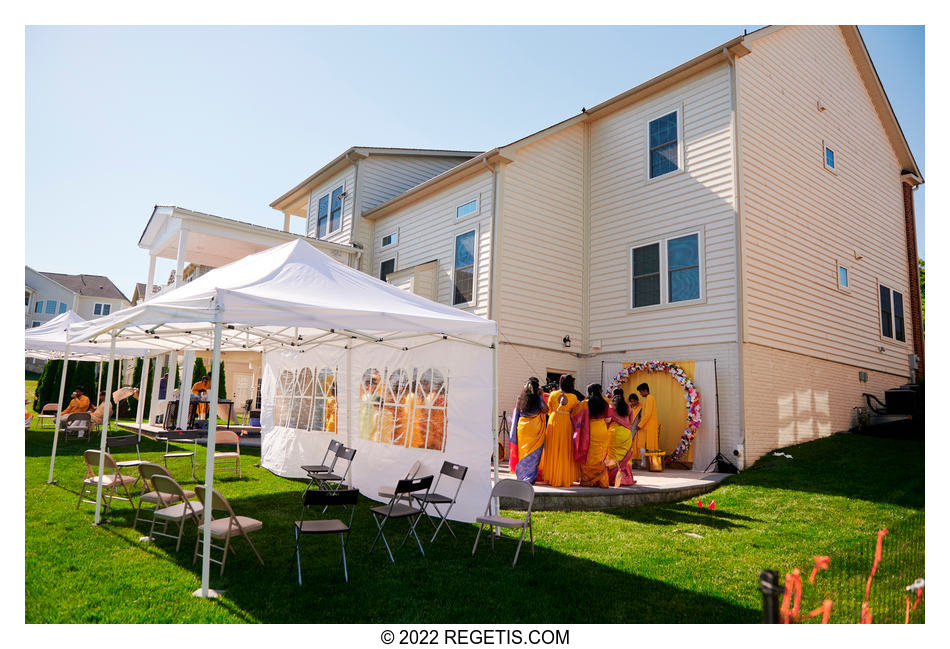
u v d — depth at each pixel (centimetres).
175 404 1567
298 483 931
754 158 1137
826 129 1381
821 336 1262
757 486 877
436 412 748
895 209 1655
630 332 1252
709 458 1042
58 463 998
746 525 688
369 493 835
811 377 1210
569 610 435
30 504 709
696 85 1189
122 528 626
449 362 740
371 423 861
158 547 564
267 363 1159
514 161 1263
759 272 1106
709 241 1123
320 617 412
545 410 822
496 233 1223
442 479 721
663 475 982
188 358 1445
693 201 1165
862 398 1378
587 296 1364
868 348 1432
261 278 621
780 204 1191
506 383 1193
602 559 555
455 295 1342
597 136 1406
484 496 670
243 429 1636
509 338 1210
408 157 1809
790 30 1293
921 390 1319
